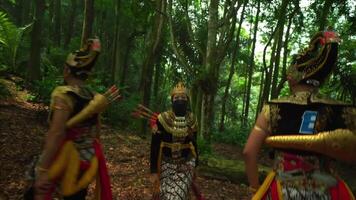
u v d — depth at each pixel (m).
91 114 3.16
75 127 3.12
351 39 20.08
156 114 4.36
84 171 3.14
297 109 2.38
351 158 2.24
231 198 6.57
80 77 3.28
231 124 29.42
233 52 23.00
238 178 7.49
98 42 3.27
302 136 2.30
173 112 4.29
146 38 20.09
